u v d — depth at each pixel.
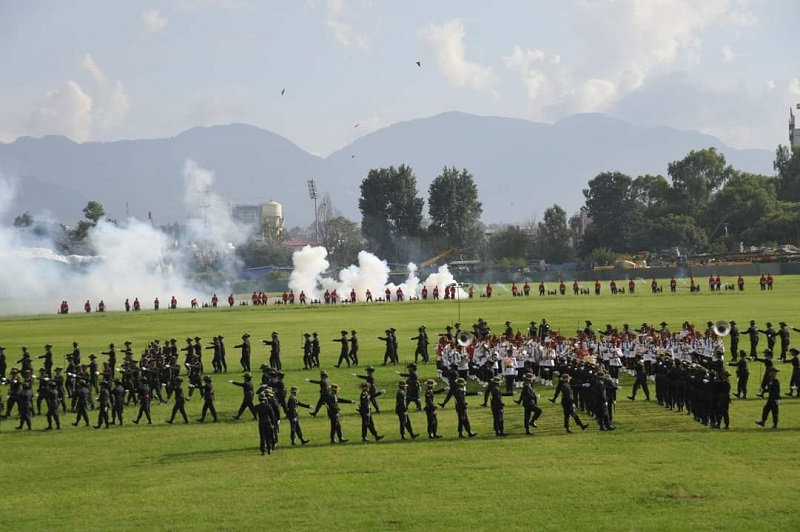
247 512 29.52
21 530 28.33
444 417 47.00
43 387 48.34
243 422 47.81
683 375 45.34
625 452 36.44
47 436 45.12
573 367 50.03
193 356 62.72
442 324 101.69
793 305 111.25
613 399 43.00
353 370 67.62
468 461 35.84
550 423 43.94
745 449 36.25
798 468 32.97
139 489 33.22
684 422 43.03
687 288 165.50
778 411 43.47
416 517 28.36
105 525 28.62
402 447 39.25
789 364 62.16
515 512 28.53
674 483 31.27
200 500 31.25
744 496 29.45
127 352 60.41
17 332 108.81
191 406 53.94
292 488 32.44
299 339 91.56
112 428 46.97
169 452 40.03
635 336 59.19
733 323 64.38
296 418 40.66
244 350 68.12
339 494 31.34
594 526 26.95
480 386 57.78
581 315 105.31
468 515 28.39
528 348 57.97
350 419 47.47
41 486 34.25
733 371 59.56
